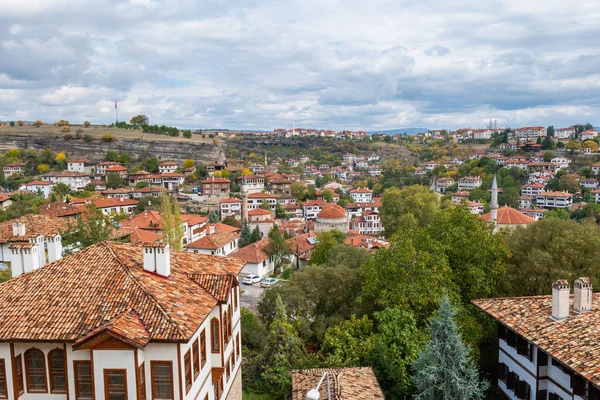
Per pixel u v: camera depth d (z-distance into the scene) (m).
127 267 24.81
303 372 31.56
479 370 40.47
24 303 22.84
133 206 153.75
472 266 43.66
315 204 185.75
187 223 109.25
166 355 21.08
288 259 98.19
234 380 31.48
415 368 31.81
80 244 48.38
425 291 40.28
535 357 30.98
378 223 158.00
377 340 37.06
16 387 21.62
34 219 52.06
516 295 47.97
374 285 43.16
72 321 21.52
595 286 42.47
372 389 28.38
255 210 152.38
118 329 20.08
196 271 28.06
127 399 20.48
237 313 32.81
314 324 46.97
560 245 45.22
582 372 24.62
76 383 21.42
